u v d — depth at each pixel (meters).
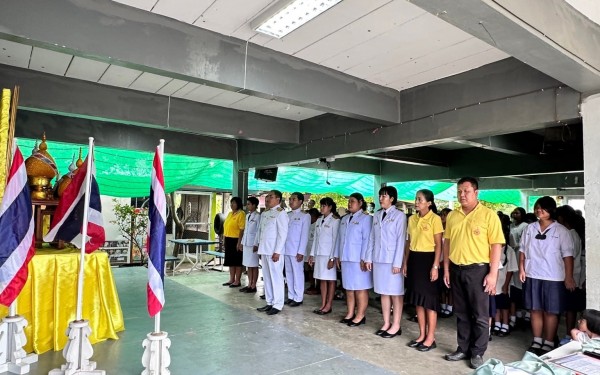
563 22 2.54
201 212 12.13
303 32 3.17
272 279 4.91
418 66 3.87
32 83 4.15
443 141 4.32
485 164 7.55
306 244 5.41
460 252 3.39
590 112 3.12
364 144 5.16
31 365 2.99
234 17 2.99
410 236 3.93
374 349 3.67
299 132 6.30
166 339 2.65
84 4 2.67
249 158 7.55
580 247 3.88
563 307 3.59
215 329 4.06
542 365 1.71
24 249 2.82
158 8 2.88
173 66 2.99
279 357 3.35
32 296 3.25
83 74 4.29
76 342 2.75
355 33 3.17
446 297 4.98
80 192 3.35
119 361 3.14
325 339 3.93
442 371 3.20
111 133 6.27
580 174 9.16
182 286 6.20
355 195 4.66
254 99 5.16
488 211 3.34
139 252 9.79
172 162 7.89
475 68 3.91
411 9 2.79
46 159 4.00
